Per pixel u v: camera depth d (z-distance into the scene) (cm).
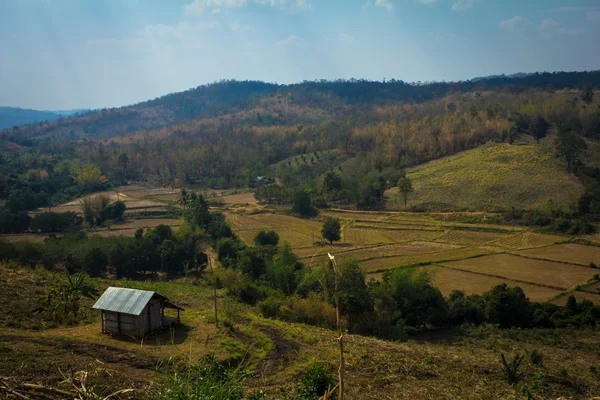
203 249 8169
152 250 7144
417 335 4412
